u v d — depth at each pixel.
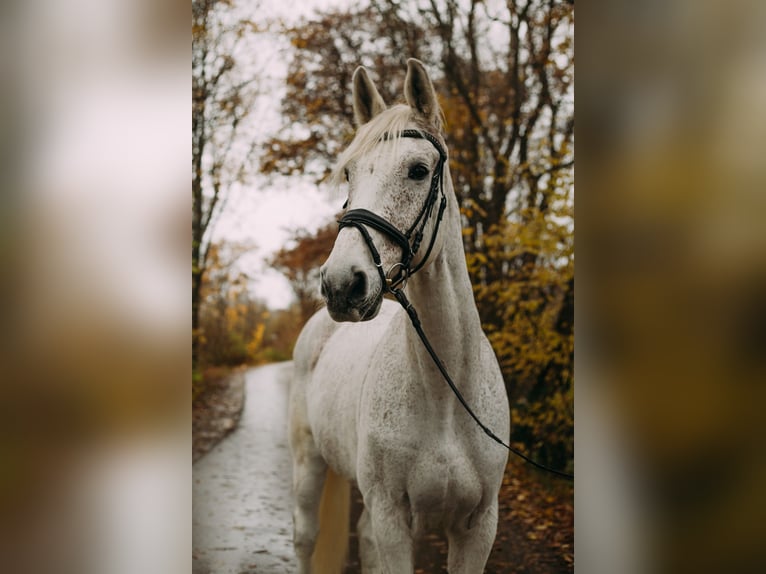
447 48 6.74
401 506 2.21
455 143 6.54
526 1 6.28
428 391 2.12
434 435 2.14
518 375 4.98
